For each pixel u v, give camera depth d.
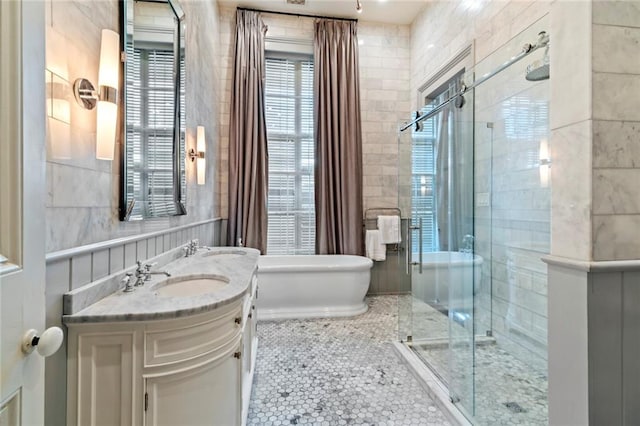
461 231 2.78
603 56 0.91
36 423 0.64
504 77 2.43
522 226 2.29
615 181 0.92
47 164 0.93
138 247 1.58
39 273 0.65
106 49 1.17
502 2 2.47
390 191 4.15
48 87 0.94
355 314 3.31
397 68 4.13
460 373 2.01
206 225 3.10
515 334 2.30
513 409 1.71
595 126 0.91
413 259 3.02
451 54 3.20
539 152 2.15
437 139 3.03
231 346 1.30
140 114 1.60
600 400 0.92
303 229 4.09
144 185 1.65
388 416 1.71
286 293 3.25
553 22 1.03
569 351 0.97
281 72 4.03
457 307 2.65
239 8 3.74
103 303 1.12
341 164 3.90
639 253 0.94
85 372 1.01
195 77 2.63
